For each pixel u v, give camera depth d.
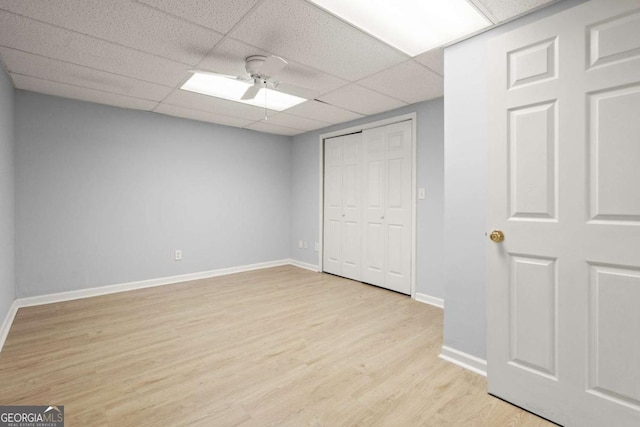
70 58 2.43
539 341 1.59
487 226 1.77
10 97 2.85
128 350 2.27
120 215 3.73
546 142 1.55
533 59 1.59
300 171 5.16
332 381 1.90
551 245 1.54
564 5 1.63
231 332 2.59
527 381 1.63
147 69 2.63
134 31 2.05
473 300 2.01
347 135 4.39
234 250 4.71
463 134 2.04
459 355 2.08
